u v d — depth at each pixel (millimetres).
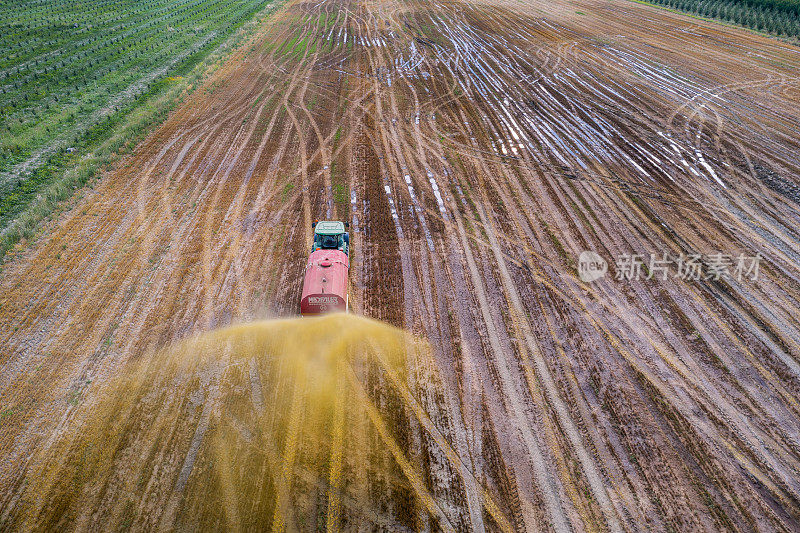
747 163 21422
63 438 10305
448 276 15000
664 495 9516
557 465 10016
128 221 17281
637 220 17734
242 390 11461
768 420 10945
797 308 14016
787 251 16281
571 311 13828
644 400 11367
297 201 18469
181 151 22000
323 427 10680
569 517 9141
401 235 16734
